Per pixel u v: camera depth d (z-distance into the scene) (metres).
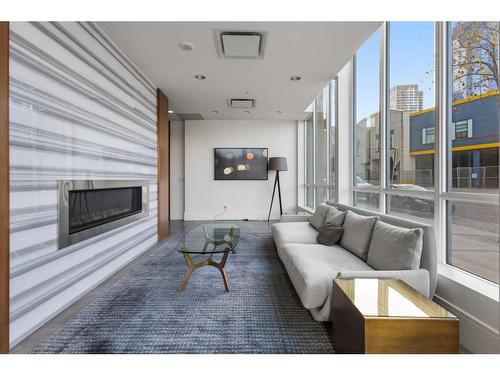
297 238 2.96
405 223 2.04
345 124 3.78
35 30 1.72
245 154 6.46
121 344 1.59
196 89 4.14
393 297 1.35
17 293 1.58
